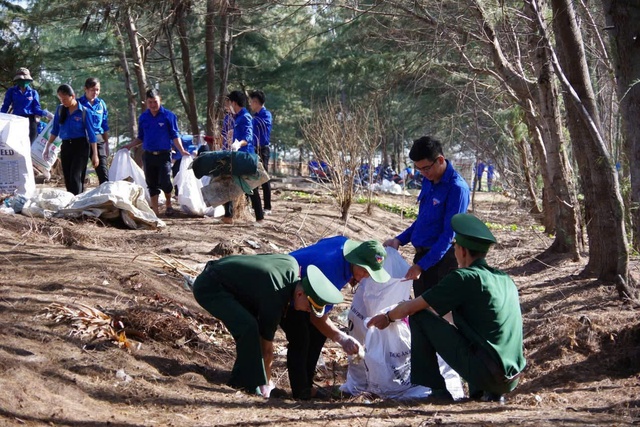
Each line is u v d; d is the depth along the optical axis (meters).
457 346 4.91
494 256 11.33
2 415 3.82
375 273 5.11
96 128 11.09
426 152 5.88
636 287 7.36
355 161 13.27
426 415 4.49
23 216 8.87
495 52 10.73
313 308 4.85
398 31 13.28
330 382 5.90
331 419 4.35
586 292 7.71
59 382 4.46
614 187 7.04
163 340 5.62
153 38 17.44
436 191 5.98
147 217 9.93
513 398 5.15
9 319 5.25
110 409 4.28
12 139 9.84
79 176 10.67
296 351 5.22
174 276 7.24
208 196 10.16
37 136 13.09
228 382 5.08
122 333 5.34
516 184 16.70
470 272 4.85
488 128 15.43
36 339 5.00
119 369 4.84
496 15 10.73
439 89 18.25
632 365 5.68
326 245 5.33
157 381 4.87
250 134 11.05
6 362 4.49
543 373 5.78
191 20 20.77
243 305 5.10
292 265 5.07
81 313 5.47
